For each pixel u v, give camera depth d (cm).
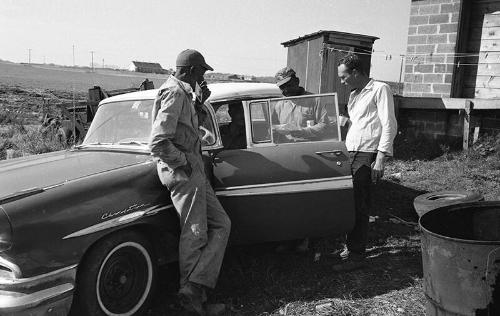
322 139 432
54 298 296
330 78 1119
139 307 353
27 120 1482
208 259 357
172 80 355
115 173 350
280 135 429
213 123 429
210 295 397
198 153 364
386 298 383
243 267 451
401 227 555
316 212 418
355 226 453
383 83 429
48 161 395
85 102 1092
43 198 308
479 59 979
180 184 348
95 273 320
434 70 999
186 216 352
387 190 699
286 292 399
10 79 4247
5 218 290
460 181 732
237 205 403
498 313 279
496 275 274
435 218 334
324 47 1103
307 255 477
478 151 857
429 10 991
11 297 287
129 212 340
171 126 335
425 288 314
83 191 325
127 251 344
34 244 294
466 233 352
